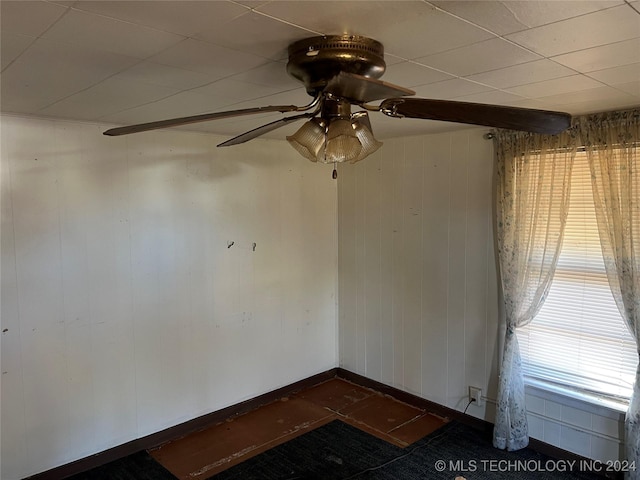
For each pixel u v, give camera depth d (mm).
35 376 2645
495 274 3193
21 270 2566
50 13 1179
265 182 3668
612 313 2709
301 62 1409
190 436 3283
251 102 2248
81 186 2744
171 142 3111
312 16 1220
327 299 4223
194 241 3268
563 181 2771
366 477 2795
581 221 2777
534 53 1539
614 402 2736
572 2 1138
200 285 3322
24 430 2625
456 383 3477
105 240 2855
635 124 2484
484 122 1546
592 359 2801
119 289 2930
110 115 2533
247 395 3678
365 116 1550
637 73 1785
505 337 3084
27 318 2598
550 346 2965
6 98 2107
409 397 3785
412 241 3668
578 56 1573
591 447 2816
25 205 2561
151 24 1266
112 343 2924
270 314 3781
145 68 1679
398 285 3797
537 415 3039
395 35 1369
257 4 1139
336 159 1475
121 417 2994
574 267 2832
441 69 1727
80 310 2781
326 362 4270
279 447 3137
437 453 3043
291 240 3887
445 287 3484
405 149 3650
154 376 3127
